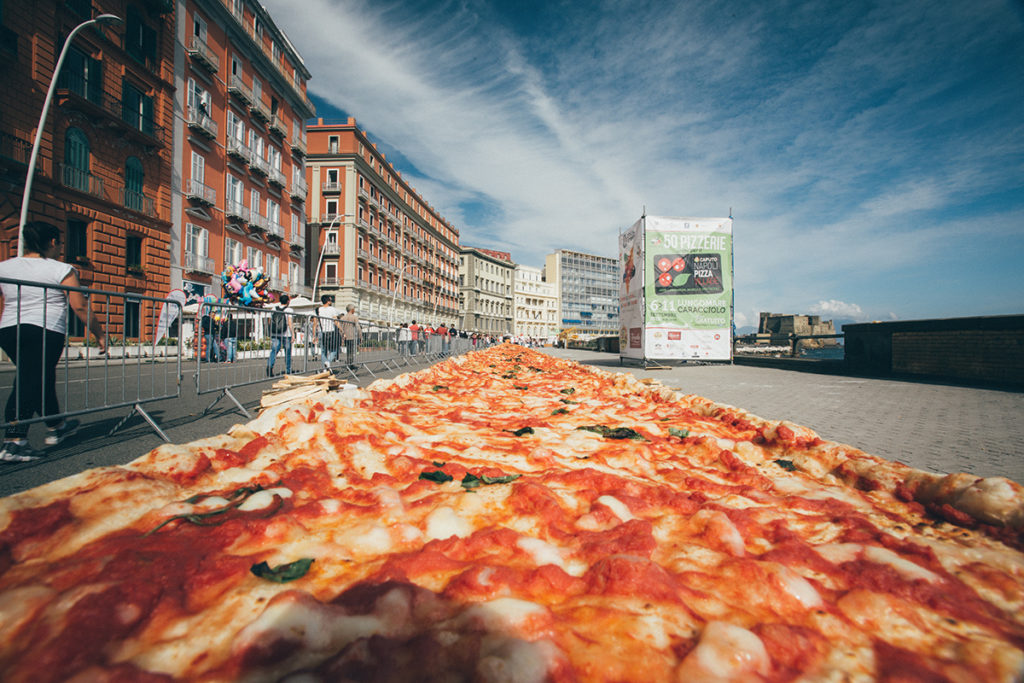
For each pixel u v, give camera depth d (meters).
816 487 2.45
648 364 15.19
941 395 7.57
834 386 9.08
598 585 1.45
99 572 1.36
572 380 7.99
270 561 1.54
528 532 1.88
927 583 1.49
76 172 18.97
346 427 3.26
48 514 1.60
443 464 2.65
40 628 1.15
